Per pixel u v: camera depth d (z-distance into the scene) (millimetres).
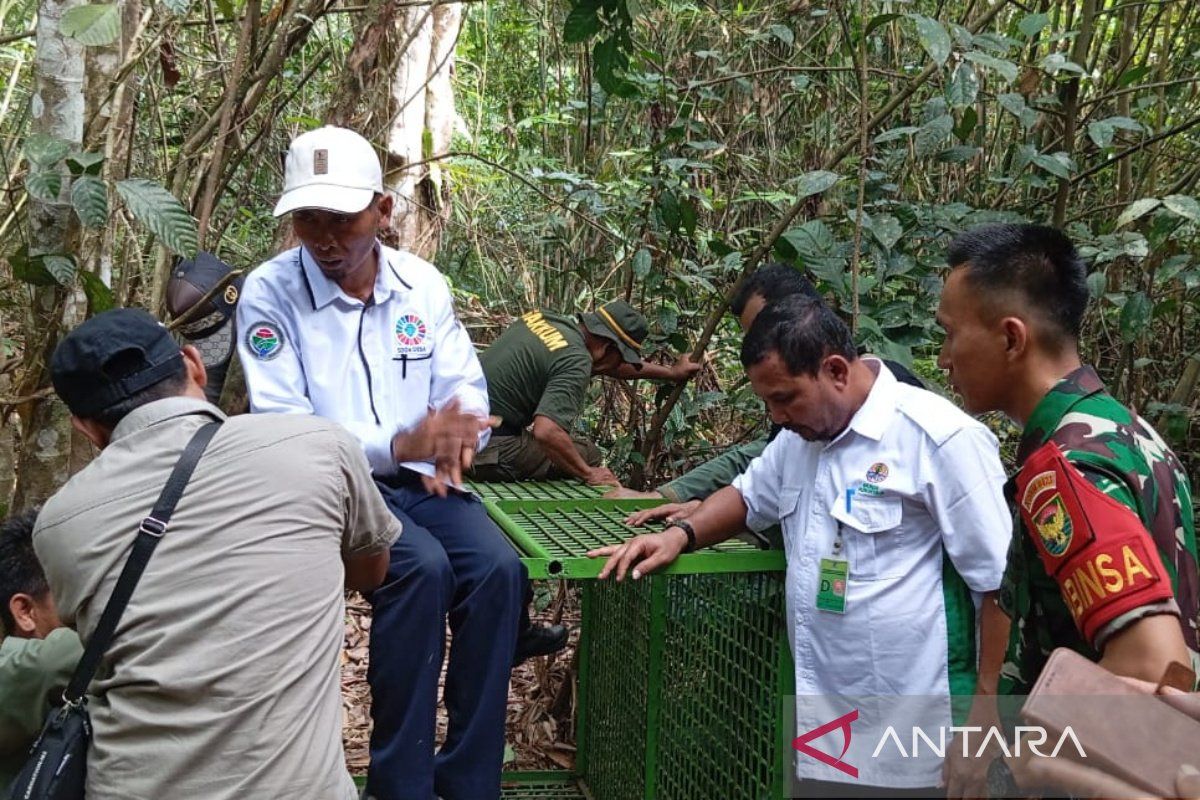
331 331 2219
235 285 2785
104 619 1518
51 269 2197
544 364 3275
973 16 4012
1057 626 1336
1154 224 2721
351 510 1728
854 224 2812
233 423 1662
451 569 2078
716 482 2635
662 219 3445
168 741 1495
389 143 4133
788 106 4383
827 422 1976
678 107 3727
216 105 2924
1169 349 3736
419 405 2266
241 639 1528
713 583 2332
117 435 1636
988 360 1452
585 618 3055
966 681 1919
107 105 2482
